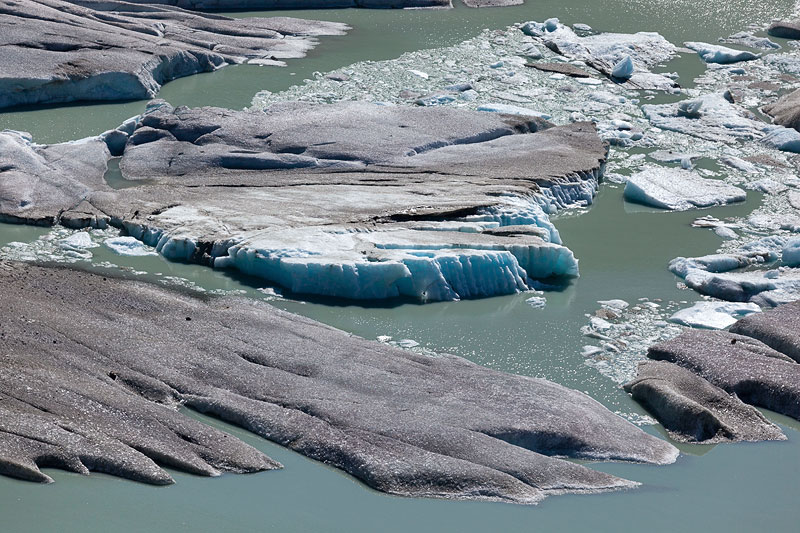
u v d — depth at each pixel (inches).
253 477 708.0
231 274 1019.9
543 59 1819.6
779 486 737.6
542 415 767.7
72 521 653.3
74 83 1519.4
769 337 914.1
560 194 1244.5
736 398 834.8
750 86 1712.6
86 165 1254.9
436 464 711.7
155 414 739.4
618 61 1818.4
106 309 890.1
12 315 842.8
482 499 695.7
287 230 1058.7
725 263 1083.9
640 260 1106.7
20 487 678.5
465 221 1106.7
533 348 909.2
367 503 688.4
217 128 1354.6
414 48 1843.0
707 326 959.0
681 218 1224.8
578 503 699.4
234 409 762.2
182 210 1125.1
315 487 700.7
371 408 762.2
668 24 2048.5
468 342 912.3
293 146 1317.7
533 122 1456.7
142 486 692.1
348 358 832.3
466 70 1731.1
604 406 813.2
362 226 1071.6
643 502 708.0
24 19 1667.1
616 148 1440.7
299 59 1756.9
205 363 810.2
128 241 1071.0
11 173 1197.7
